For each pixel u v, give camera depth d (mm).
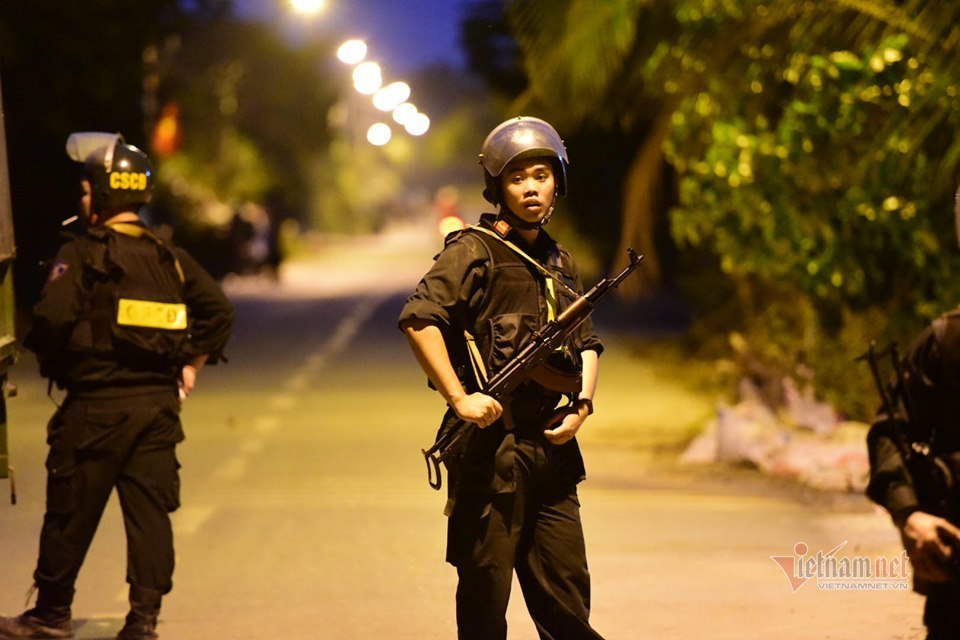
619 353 55281
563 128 35844
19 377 48969
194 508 25703
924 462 9508
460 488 12547
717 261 50031
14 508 25547
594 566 20688
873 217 27594
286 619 17766
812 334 32250
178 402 16500
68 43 67750
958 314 9508
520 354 12328
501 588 12555
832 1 27031
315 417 38594
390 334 64125
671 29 33188
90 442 15859
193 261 16688
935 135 26359
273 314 75812
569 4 30750
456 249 12602
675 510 25156
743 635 16562
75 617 18000
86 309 15875
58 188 72062
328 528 23781
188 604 18672
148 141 88000
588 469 30109
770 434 29766
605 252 74188
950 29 25484
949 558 9219
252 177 130250
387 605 18500
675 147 32312
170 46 97625
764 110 31156
